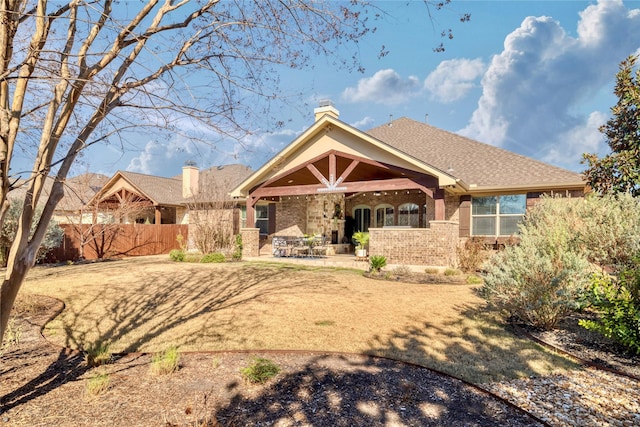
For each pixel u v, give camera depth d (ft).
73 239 62.64
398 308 27.55
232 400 12.73
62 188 10.30
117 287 35.68
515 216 50.90
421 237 47.78
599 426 11.68
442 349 18.67
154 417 11.51
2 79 8.41
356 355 17.56
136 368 15.81
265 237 73.26
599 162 33.71
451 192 52.39
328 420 11.49
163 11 11.93
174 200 86.33
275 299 30.68
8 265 9.54
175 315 25.70
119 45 10.73
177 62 12.64
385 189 49.83
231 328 22.36
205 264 53.93
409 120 78.33
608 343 20.15
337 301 29.91
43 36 9.35
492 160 57.16
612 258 23.88
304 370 15.49
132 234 72.02
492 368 16.28
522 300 22.40
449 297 31.58
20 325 22.72
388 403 12.66
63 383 14.17
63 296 31.60
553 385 14.71
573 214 29.60
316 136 56.03
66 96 10.41
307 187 55.52
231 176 87.81
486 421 11.62
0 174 8.69
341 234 71.51
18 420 11.34
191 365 16.08
